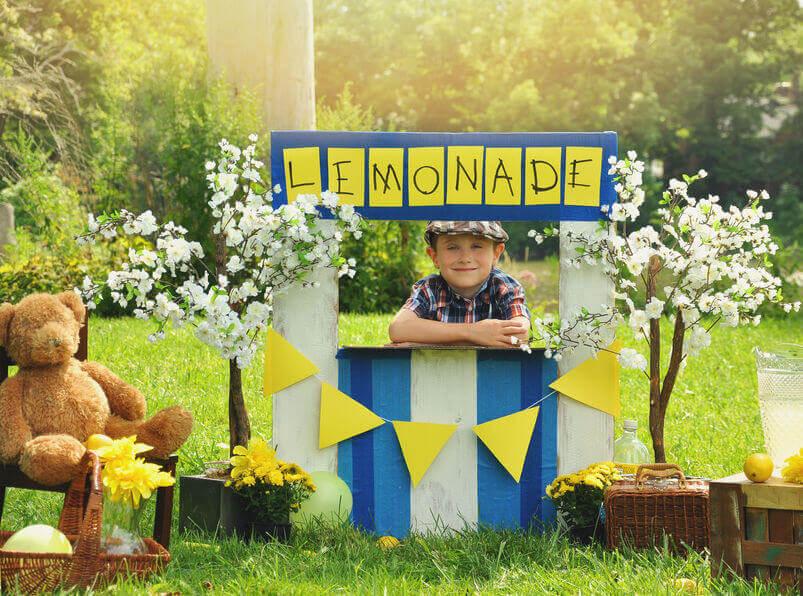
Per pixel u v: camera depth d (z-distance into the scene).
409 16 32.97
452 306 5.08
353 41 33.12
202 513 4.17
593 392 4.37
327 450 4.41
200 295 4.06
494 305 5.08
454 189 4.40
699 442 6.21
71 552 3.21
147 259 4.15
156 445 3.71
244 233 4.26
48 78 16.38
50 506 4.51
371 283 12.65
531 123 29.39
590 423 4.39
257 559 3.73
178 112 12.07
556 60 30.98
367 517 4.39
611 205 4.36
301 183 4.41
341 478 4.41
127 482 3.33
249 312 4.18
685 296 4.18
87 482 3.44
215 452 5.55
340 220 4.38
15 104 16.19
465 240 4.93
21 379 3.65
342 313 12.53
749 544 3.38
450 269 4.96
